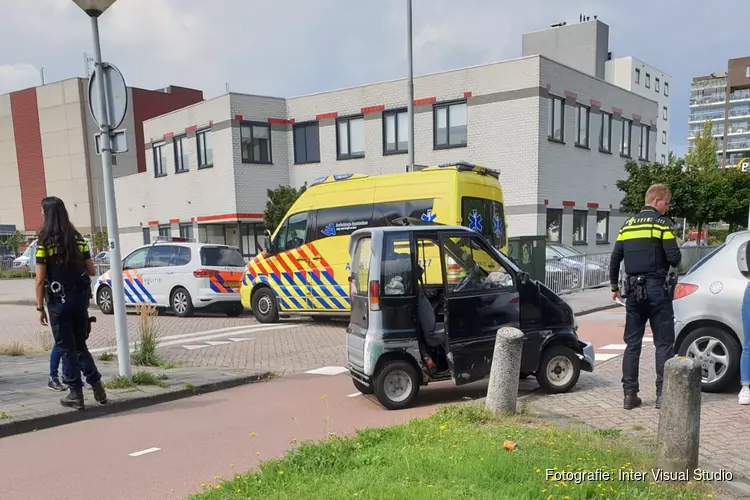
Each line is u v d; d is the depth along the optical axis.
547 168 19.59
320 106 23.19
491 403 5.02
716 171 28.69
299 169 23.95
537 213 19.17
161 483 3.96
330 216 11.51
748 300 5.08
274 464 3.94
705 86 108.94
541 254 13.42
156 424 5.39
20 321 14.42
